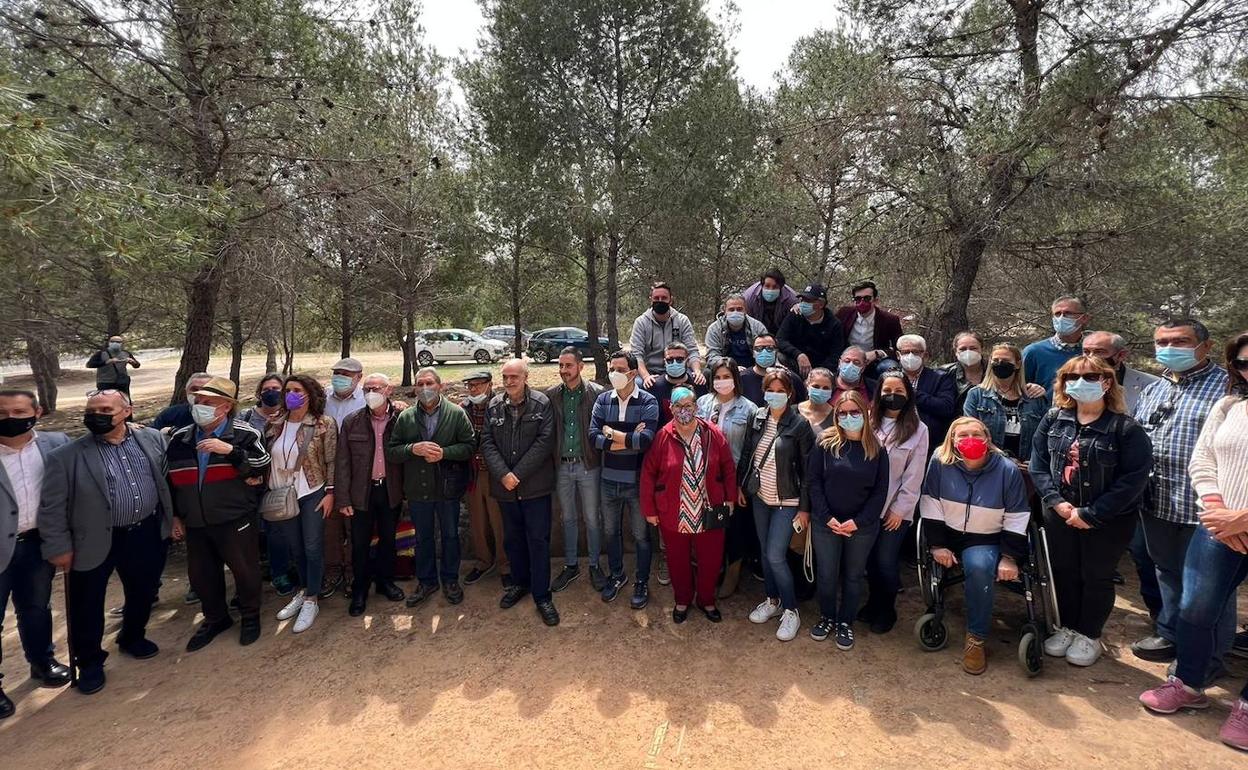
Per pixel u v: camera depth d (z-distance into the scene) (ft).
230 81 19.66
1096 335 11.89
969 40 22.07
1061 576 10.74
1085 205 21.34
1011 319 30.55
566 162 39.24
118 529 11.41
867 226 28.99
